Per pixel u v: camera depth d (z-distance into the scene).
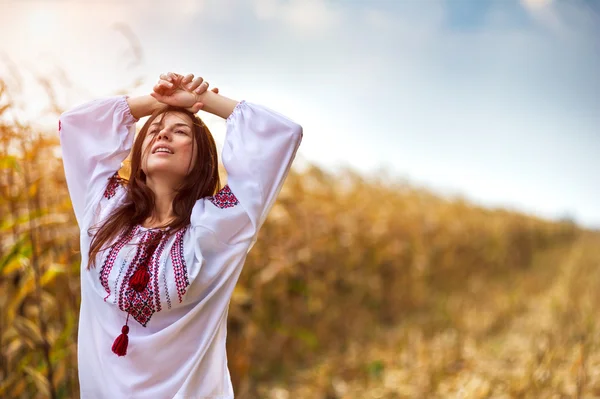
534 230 18.05
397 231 9.05
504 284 11.73
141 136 2.39
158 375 2.18
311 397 5.20
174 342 2.18
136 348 2.16
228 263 2.24
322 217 6.85
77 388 3.72
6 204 3.65
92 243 2.27
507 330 7.54
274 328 5.57
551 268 14.43
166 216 2.32
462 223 11.70
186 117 2.36
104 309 2.22
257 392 5.14
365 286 7.68
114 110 2.47
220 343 2.29
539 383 4.51
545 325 6.48
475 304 9.03
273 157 2.31
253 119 2.35
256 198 2.26
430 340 6.88
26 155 3.27
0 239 3.53
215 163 2.45
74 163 2.46
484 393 4.68
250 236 2.26
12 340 3.46
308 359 6.12
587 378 4.52
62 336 3.46
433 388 5.16
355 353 6.32
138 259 2.19
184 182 2.32
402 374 5.52
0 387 3.44
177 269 2.15
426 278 9.59
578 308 6.81
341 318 7.10
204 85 2.41
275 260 5.40
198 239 2.18
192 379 2.20
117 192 2.40
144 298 2.14
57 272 3.35
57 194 3.80
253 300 5.21
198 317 2.22
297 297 6.21
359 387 5.42
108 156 2.44
